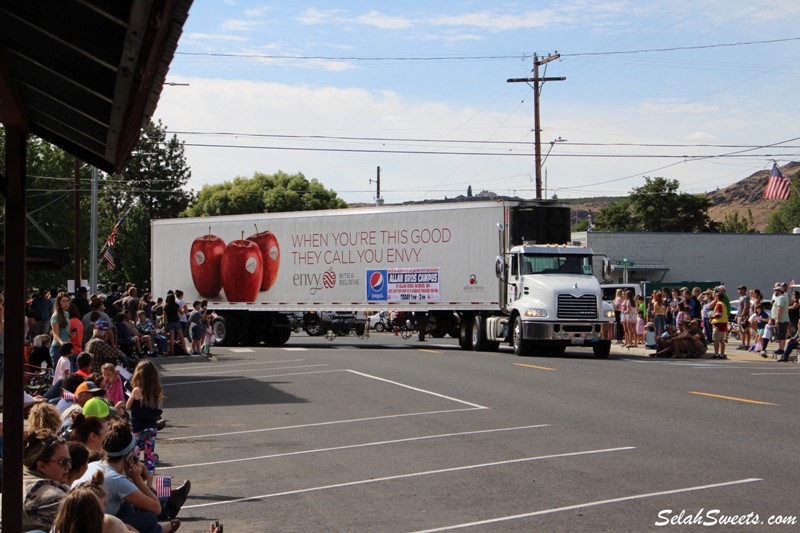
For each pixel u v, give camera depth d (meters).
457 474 10.78
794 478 10.05
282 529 8.53
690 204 104.38
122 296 31.36
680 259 64.69
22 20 3.80
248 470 11.52
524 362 26.70
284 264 36.78
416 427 14.55
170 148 101.88
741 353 30.08
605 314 29.12
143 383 10.59
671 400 17.17
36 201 62.91
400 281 34.12
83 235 73.50
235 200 94.12
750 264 65.44
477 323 32.59
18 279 5.10
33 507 6.71
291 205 94.75
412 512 9.01
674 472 10.50
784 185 41.25
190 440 14.01
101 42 3.68
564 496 9.45
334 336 42.38
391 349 34.19
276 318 38.38
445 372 23.58
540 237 31.84
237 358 30.53
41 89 4.68
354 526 8.54
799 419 14.53
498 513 8.84
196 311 31.08
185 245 39.03
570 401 17.28
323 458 12.19
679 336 29.16
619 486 9.84
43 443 7.08
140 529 7.78
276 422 15.73
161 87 4.02
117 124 4.60
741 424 14.05
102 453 8.28
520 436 13.35
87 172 67.25
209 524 8.83
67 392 12.41
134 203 97.44
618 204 107.56
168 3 3.07
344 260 35.38
